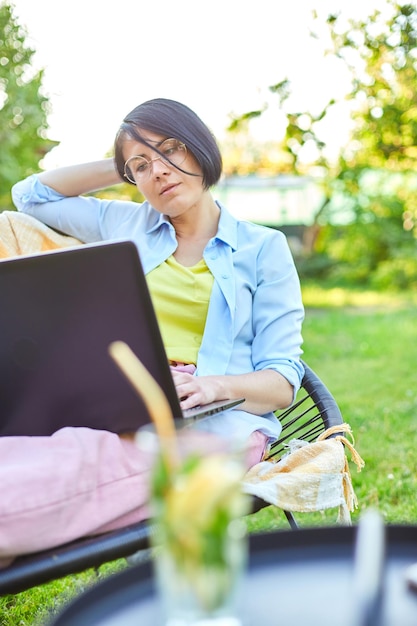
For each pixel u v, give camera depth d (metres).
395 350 6.55
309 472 1.83
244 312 2.19
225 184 11.60
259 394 2.04
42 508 1.56
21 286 1.62
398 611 1.06
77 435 1.67
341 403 4.84
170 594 0.93
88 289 1.63
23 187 2.53
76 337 1.65
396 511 3.09
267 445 2.08
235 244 2.23
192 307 2.19
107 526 1.66
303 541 1.24
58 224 2.50
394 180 10.13
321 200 10.94
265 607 1.09
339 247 11.26
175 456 0.95
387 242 10.84
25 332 1.65
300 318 2.22
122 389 1.68
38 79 6.27
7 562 1.57
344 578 1.15
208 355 2.15
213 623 0.93
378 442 4.02
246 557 1.22
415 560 1.20
